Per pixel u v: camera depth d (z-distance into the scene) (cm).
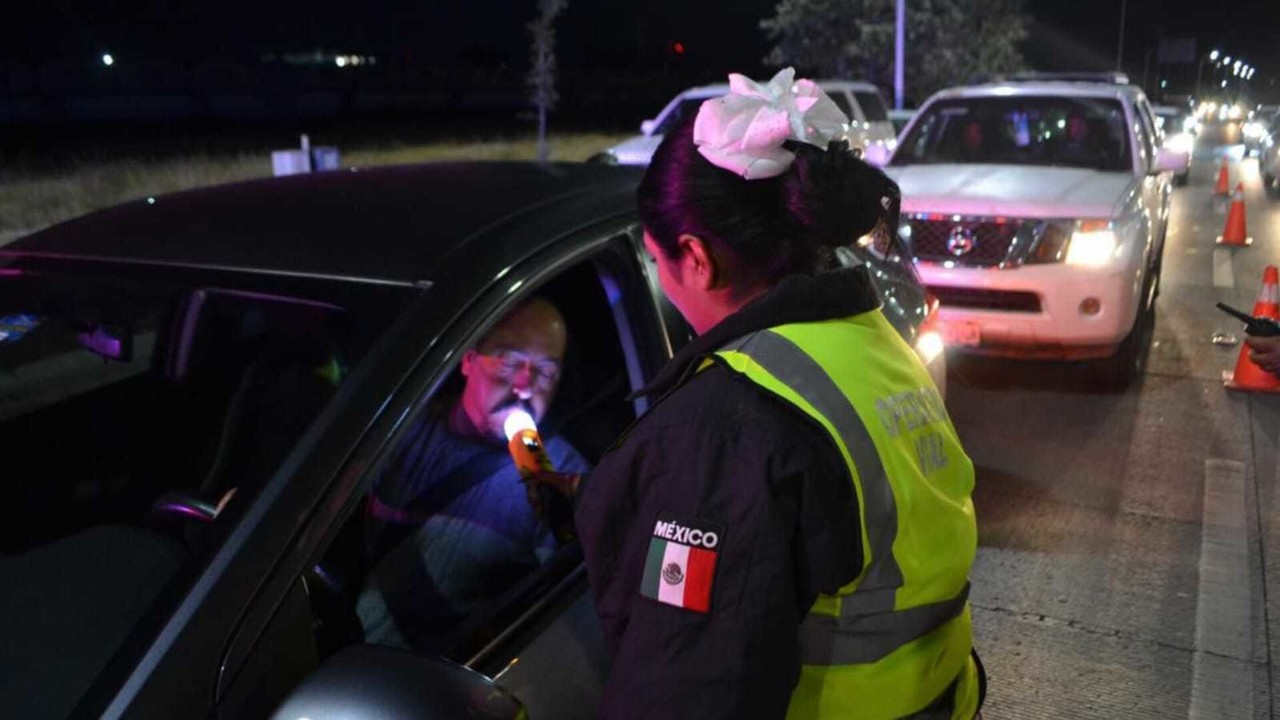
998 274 577
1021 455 519
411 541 210
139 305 198
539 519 211
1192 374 644
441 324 171
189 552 158
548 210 208
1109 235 570
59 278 207
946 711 135
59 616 152
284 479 148
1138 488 479
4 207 1230
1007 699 328
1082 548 421
